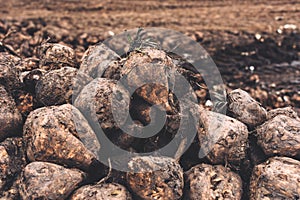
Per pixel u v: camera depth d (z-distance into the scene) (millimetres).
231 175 866
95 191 801
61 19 2195
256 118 929
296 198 789
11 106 882
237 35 2094
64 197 803
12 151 874
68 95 890
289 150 852
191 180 852
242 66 1809
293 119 896
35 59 1025
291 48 2014
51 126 812
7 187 855
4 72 904
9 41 1765
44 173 799
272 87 1639
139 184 808
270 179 814
